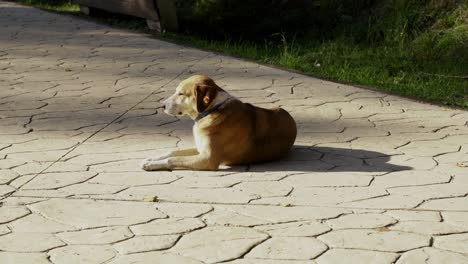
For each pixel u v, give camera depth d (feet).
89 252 15.23
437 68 33.37
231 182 19.48
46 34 40.50
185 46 37.83
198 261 14.79
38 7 49.98
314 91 29.84
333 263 14.66
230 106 20.47
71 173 20.18
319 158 21.61
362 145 22.90
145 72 32.45
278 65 34.58
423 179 19.62
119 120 25.55
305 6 40.65
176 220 16.87
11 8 49.39
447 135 24.00
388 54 35.63
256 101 28.02
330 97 28.91
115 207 17.70
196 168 20.51
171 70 32.83
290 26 40.04
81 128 24.61
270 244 15.55
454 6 37.55
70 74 32.19
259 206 17.70
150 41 38.75
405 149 22.44
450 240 15.72
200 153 20.56
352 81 31.99
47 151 22.16
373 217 16.97
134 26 42.37
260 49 37.88
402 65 34.01
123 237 15.96
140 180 19.66
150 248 15.39
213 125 20.31
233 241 15.71
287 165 20.99
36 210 17.52
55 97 28.53
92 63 34.12
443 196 18.31
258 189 18.90
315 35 39.63
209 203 17.93
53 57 35.29
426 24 37.58
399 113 26.78
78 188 19.01
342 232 16.12
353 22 39.78
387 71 33.37
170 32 40.50
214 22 39.78
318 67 34.19
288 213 17.21
